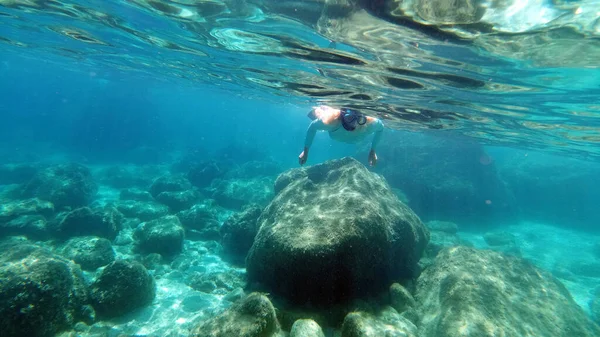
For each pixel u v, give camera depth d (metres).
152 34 9.50
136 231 10.85
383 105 11.17
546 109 8.12
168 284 7.95
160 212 13.38
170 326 6.17
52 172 15.73
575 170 23.58
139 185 20.77
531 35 4.45
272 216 8.52
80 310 6.10
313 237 6.23
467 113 10.20
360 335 4.52
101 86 60.50
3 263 5.54
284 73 10.00
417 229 9.10
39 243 9.59
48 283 5.49
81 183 15.02
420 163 21.33
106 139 41.25
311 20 5.57
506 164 27.78
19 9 9.98
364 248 6.28
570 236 18.73
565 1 3.59
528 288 6.54
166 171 27.58
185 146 54.03
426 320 5.94
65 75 53.00
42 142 41.72
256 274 6.91
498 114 9.59
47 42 15.91
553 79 5.91
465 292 6.00
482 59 5.56
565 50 4.71
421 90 8.27
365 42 5.88
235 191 16.69
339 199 7.48
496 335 5.09
